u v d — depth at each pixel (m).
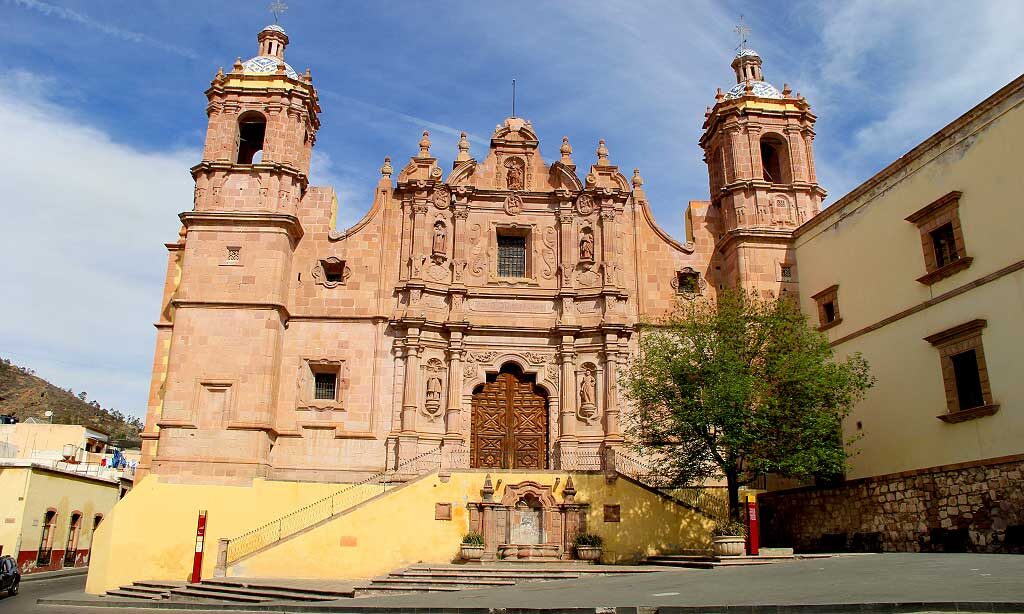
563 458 33.28
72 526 45.72
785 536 32.34
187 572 29.36
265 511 30.48
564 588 19.94
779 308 29.38
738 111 37.09
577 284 35.94
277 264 33.25
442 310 35.06
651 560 27.34
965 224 25.09
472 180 37.38
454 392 33.72
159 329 37.09
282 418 32.97
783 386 27.17
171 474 30.42
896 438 27.44
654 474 30.42
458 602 18.44
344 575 27.52
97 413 141.75
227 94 35.91
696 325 28.97
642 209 37.28
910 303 27.38
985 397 23.73
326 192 36.22
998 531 22.77
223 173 34.56
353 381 33.69
